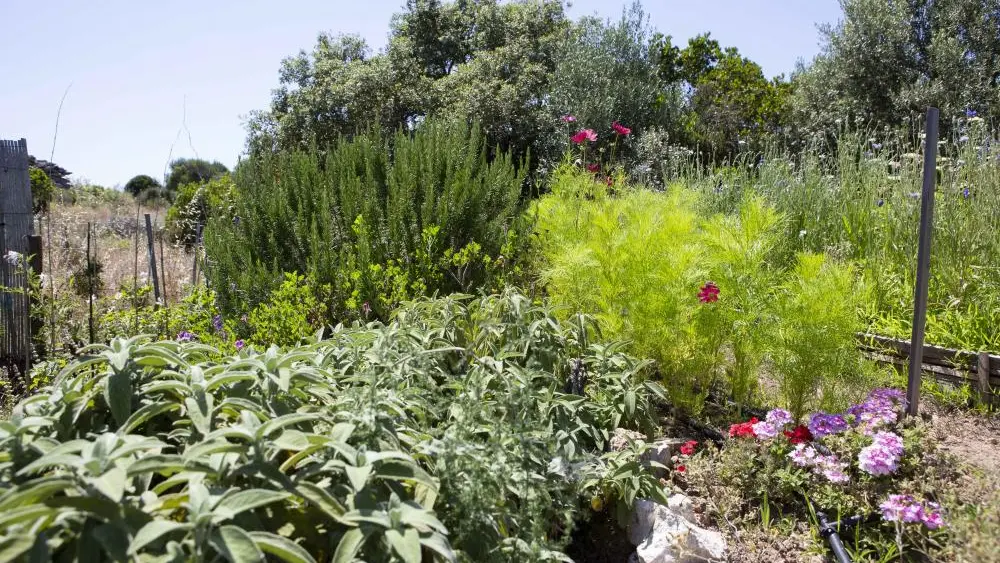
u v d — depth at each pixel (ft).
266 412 6.38
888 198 16.55
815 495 8.31
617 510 7.93
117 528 4.39
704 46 67.56
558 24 49.73
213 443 5.21
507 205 18.29
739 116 51.16
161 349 6.76
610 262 11.70
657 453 9.19
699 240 11.92
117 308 15.52
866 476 8.38
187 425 6.30
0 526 4.27
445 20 50.93
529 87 39.83
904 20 43.01
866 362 10.28
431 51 50.72
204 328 13.24
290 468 6.02
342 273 14.07
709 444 9.94
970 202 14.15
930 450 8.88
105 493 4.41
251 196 17.38
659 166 31.32
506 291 11.13
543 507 6.92
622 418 9.61
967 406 10.87
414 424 7.40
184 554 4.36
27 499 4.44
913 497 7.84
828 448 9.00
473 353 9.58
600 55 40.04
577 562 7.86
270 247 16.22
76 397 6.31
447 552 4.94
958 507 7.36
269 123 46.34
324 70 44.57
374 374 7.22
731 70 61.72
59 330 14.05
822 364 9.65
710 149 44.45
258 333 12.61
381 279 13.99
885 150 18.62
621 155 32.94
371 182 16.99
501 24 49.70
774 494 8.61
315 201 16.55
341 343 9.01
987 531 6.73
